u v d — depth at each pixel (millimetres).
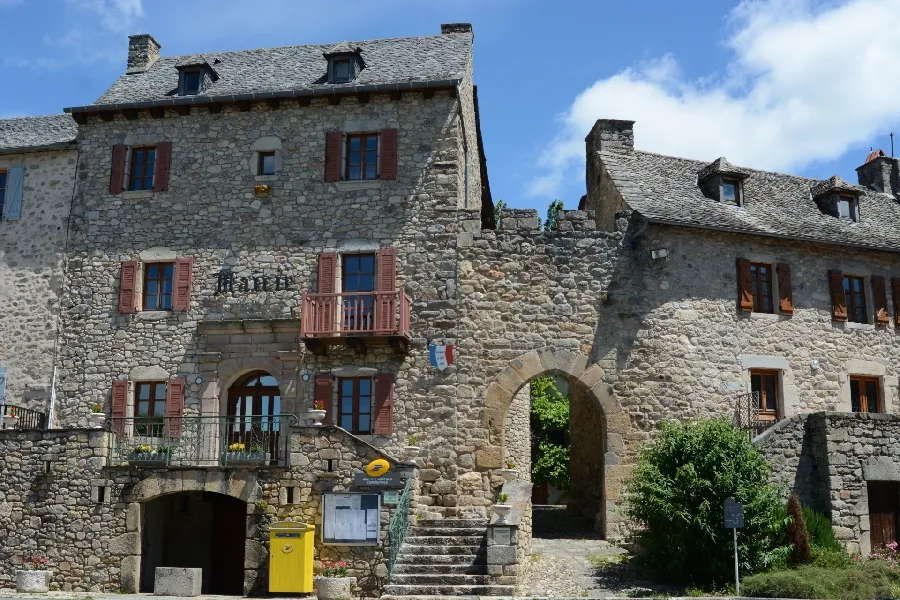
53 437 16078
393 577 13617
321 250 18188
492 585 13273
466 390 17453
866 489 16125
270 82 19500
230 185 18672
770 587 12891
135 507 15539
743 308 18719
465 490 17047
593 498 20141
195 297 18281
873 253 20203
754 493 14078
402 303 17250
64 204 19156
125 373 18172
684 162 21547
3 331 18750
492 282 17938
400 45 20656
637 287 18188
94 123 19359
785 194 21625
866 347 19641
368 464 15000
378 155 18531
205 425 17391
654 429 17641
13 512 15938
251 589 14828
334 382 17594
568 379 19234
